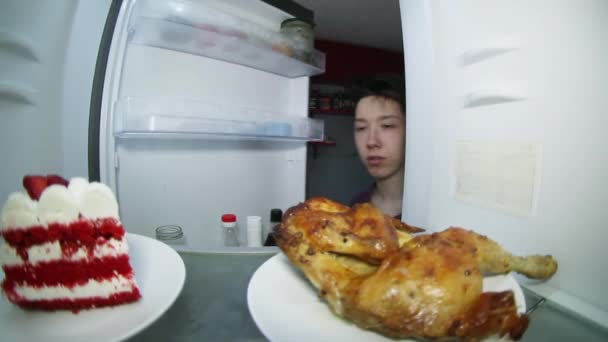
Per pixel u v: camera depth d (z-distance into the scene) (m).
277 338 0.31
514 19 0.47
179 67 0.86
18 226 0.39
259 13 1.00
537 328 0.37
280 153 1.21
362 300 0.33
